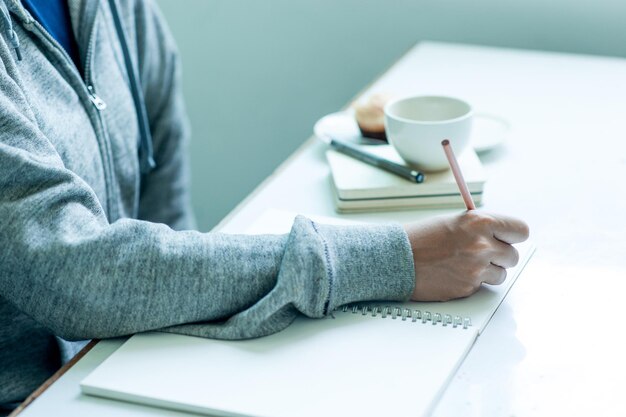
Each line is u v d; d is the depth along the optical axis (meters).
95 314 0.74
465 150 1.03
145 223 0.77
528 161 1.08
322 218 0.94
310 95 1.86
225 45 1.87
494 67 1.43
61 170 0.78
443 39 1.69
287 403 0.63
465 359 0.70
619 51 1.56
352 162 1.03
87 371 0.71
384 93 1.14
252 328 0.72
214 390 0.66
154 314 0.74
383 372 0.67
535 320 0.75
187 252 0.76
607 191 0.99
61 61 0.98
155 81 1.30
